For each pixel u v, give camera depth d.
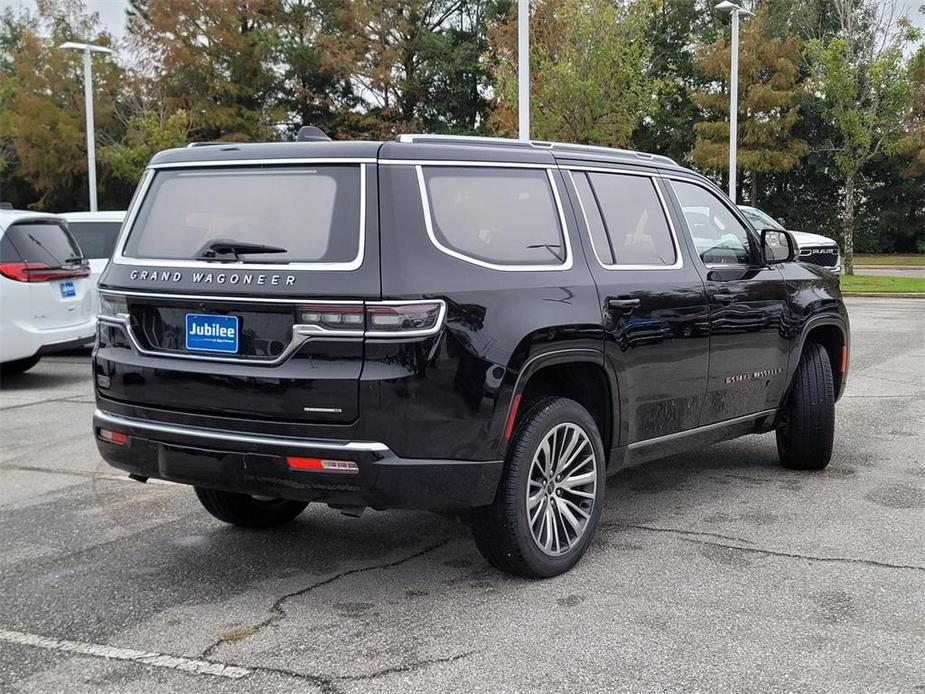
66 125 39.31
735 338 5.46
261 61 41.28
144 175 4.54
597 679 3.37
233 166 4.23
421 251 3.88
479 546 4.30
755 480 6.13
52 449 7.44
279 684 3.40
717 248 5.59
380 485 3.76
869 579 4.32
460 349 3.85
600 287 4.58
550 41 24.84
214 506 5.07
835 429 7.62
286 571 4.60
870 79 25.92
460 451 3.88
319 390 3.74
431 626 3.88
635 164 5.21
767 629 3.78
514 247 4.28
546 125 22.25
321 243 3.88
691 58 41.22
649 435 4.97
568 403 4.41
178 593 4.33
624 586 4.28
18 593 4.35
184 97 39.88
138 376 4.18
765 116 38.03
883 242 44.22
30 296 10.21
